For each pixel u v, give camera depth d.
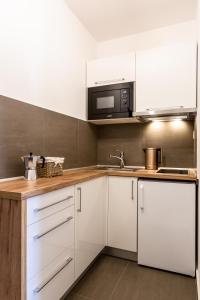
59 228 1.35
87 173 1.94
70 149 2.25
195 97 2.02
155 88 2.17
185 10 2.21
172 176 1.82
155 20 2.39
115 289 1.61
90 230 1.78
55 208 1.31
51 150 1.96
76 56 2.36
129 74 2.29
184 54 2.06
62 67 2.11
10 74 1.53
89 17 2.35
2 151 1.46
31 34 1.72
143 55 2.23
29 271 1.08
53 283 1.27
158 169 2.37
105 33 2.66
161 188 1.87
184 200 1.79
